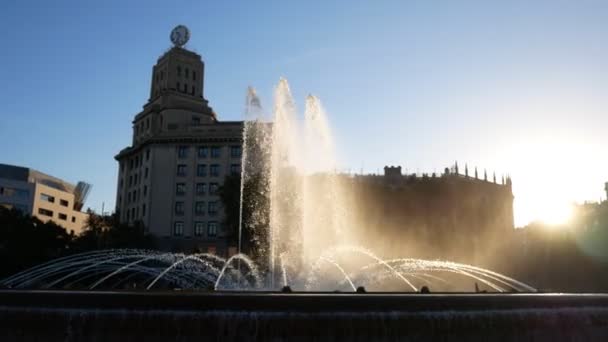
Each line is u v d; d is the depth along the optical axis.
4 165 97.88
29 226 60.41
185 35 101.56
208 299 9.16
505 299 10.10
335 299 9.23
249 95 34.91
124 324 9.16
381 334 9.21
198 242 83.19
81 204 122.25
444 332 9.49
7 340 9.48
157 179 86.62
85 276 42.59
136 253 63.44
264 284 36.31
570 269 82.75
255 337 8.99
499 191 136.50
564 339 10.45
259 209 59.56
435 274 41.78
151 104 98.25
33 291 9.90
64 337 9.25
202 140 86.12
